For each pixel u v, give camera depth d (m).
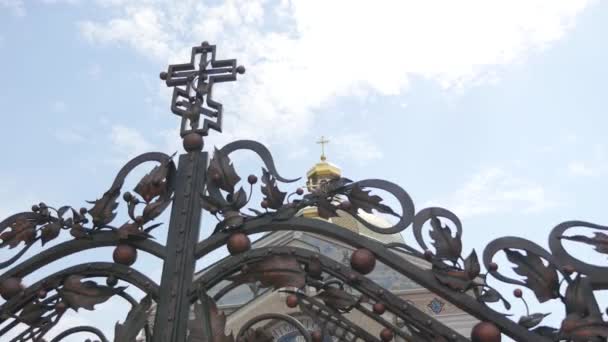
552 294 2.92
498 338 2.86
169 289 3.32
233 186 3.57
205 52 4.28
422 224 3.18
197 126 3.95
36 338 3.42
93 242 3.64
